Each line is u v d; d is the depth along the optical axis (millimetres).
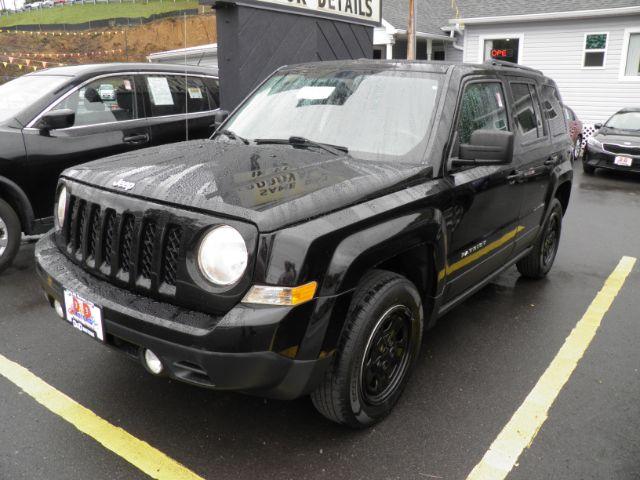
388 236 2580
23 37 46281
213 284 2277
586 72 17094
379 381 2824
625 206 9039
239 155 2947
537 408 3068
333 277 2348
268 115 3625
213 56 20906
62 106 5184
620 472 2562
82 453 2605
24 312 4172
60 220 3029
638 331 4109
